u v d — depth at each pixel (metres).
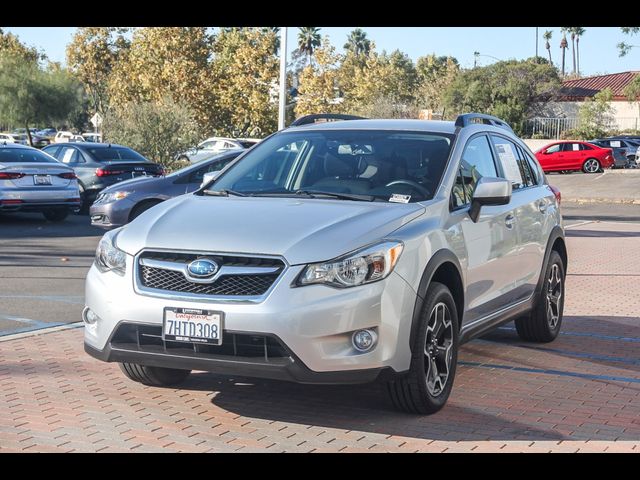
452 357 6.15
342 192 6.42
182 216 5.96
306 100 55.59
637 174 41.41
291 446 5.37
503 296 7.24
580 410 6.21
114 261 5.76
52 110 46.41
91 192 21.08
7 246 15.55
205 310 5.36
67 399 6.29
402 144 6.81
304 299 5.29
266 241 5.47
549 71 61.66
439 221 6.14
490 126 7.62
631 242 18.23
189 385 6.72
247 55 51.66
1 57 46.25
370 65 74.38
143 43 50.81
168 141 32.69
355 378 5.41
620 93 63.06
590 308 10.48
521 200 7.63
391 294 5.49
